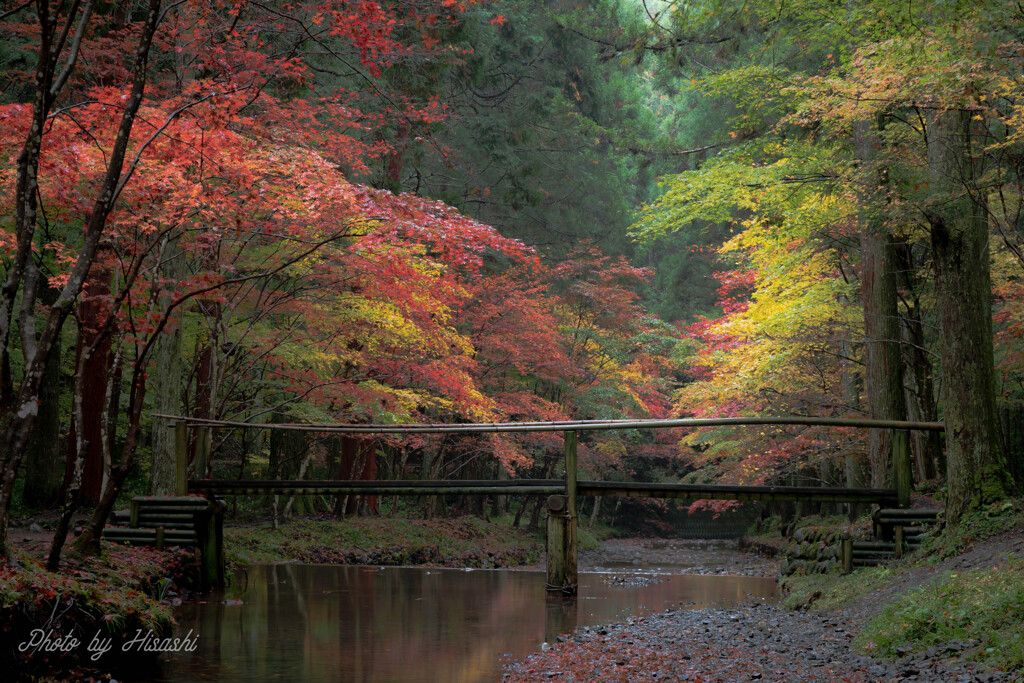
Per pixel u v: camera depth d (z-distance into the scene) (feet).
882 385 45.52
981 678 17.31
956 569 26.66
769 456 58.65
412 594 39.55
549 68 87.40
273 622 30.17
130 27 39.63
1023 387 52.13
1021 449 54.13
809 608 32.63
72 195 27.40
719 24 52.75
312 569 50.52
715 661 22.86
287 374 49.49
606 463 100.63
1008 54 28.94
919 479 49.55
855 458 55.06
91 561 28.84
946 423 31.94
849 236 47.52
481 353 68.64
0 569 20.24
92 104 28.30
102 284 39.50
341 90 39.27
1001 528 28.58
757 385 59.16
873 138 42.57
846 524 43.06
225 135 29.43
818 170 43.04
